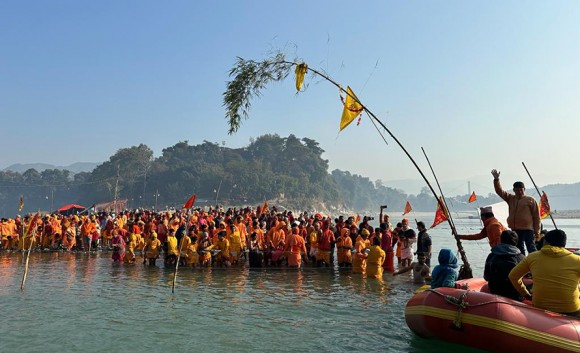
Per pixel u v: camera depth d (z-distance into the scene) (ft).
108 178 574.15
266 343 28.32
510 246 26.09
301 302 40.11
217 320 33.76
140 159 600.80
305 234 67.21
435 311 24.82
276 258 63.93
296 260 62.34
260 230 66.64
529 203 32.14
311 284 49.80
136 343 28.25
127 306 38.24
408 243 59.06
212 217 86.89
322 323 32.96
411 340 28.60
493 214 33.94
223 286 48.32
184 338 29.30
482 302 23.50
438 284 30.27
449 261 30.53
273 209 89.45
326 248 63.36
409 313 26.63
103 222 98.17
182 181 563.48
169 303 39.52
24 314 35.29
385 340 28.78
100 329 31.19
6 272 57.93
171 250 63.77
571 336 22.16
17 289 45.93
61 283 49.73
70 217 95.45
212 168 579.48
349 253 62.54
